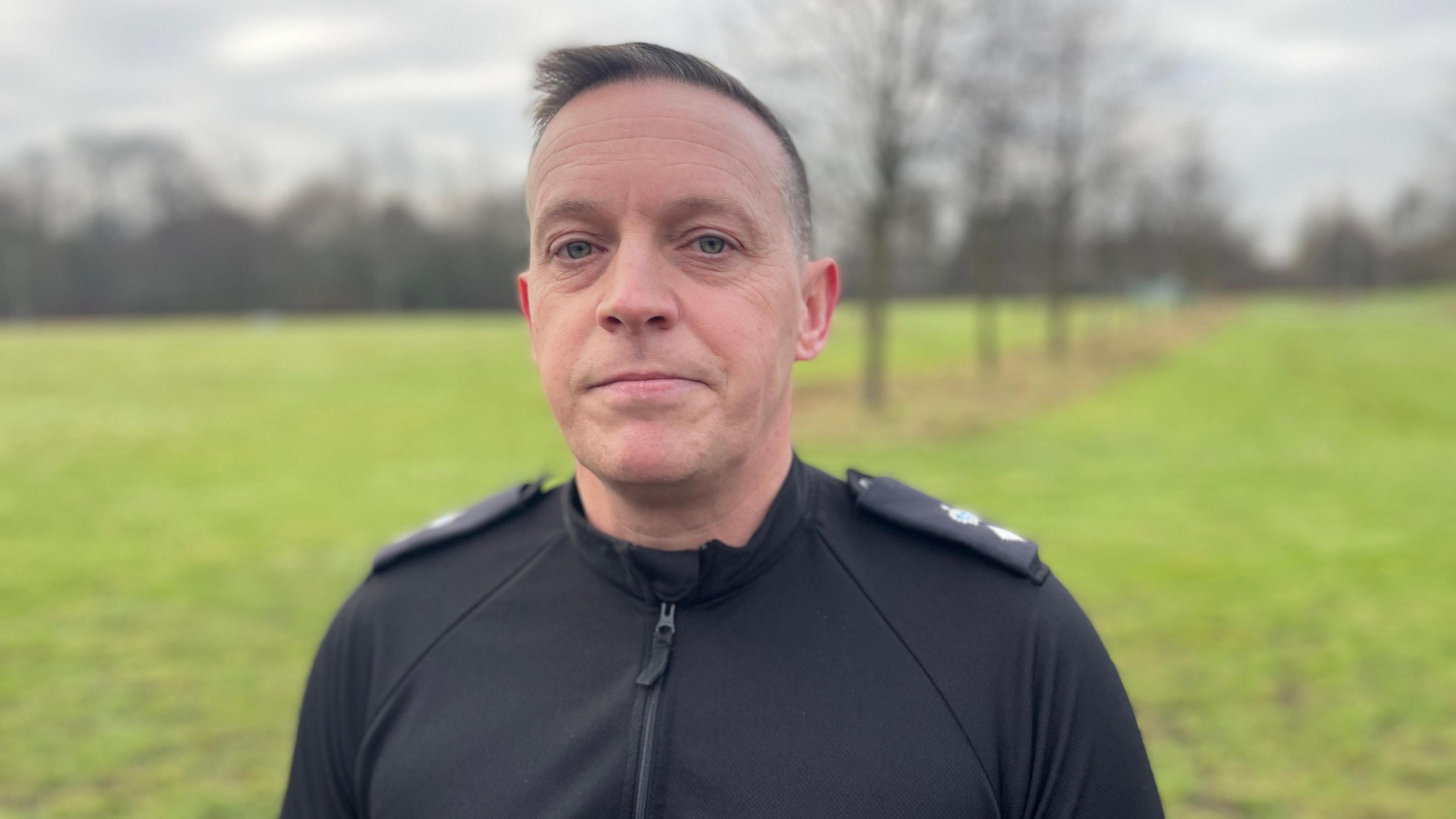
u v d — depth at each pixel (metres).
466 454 11.75
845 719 1.08
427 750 1.16
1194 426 13.49
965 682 1.10
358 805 1.25
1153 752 3.85
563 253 1.09
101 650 5.03
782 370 1.12
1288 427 13.55
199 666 4.82
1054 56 16.39
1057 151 18.80
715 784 1.05
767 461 1.18
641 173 1.03
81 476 10.14
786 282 1.11
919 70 12.19
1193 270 40.62
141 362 22.27
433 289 59.75
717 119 1.07
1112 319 36.81
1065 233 22.67
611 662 1.16
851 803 1.03
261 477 10.16
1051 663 1.11
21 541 7.36
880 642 1.13
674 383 1.03
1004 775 1.08
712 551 1.13
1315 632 5.08
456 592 1.29
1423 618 5.28
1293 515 7.91
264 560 6.82
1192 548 6.83
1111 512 8.00
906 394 16.16
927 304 53.00
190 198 60.88
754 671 1.12
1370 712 4.13
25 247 56.22
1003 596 1.16
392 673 1.24
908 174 12.97
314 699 1.31
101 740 4.03
